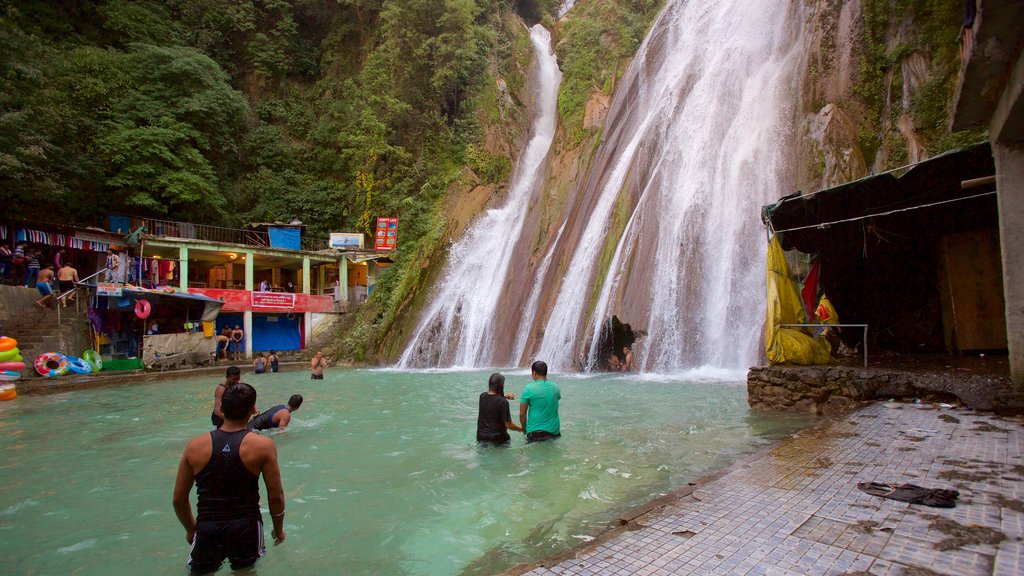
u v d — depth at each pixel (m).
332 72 35.84
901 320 10.82
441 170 29.16
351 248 28.12
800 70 15.19
